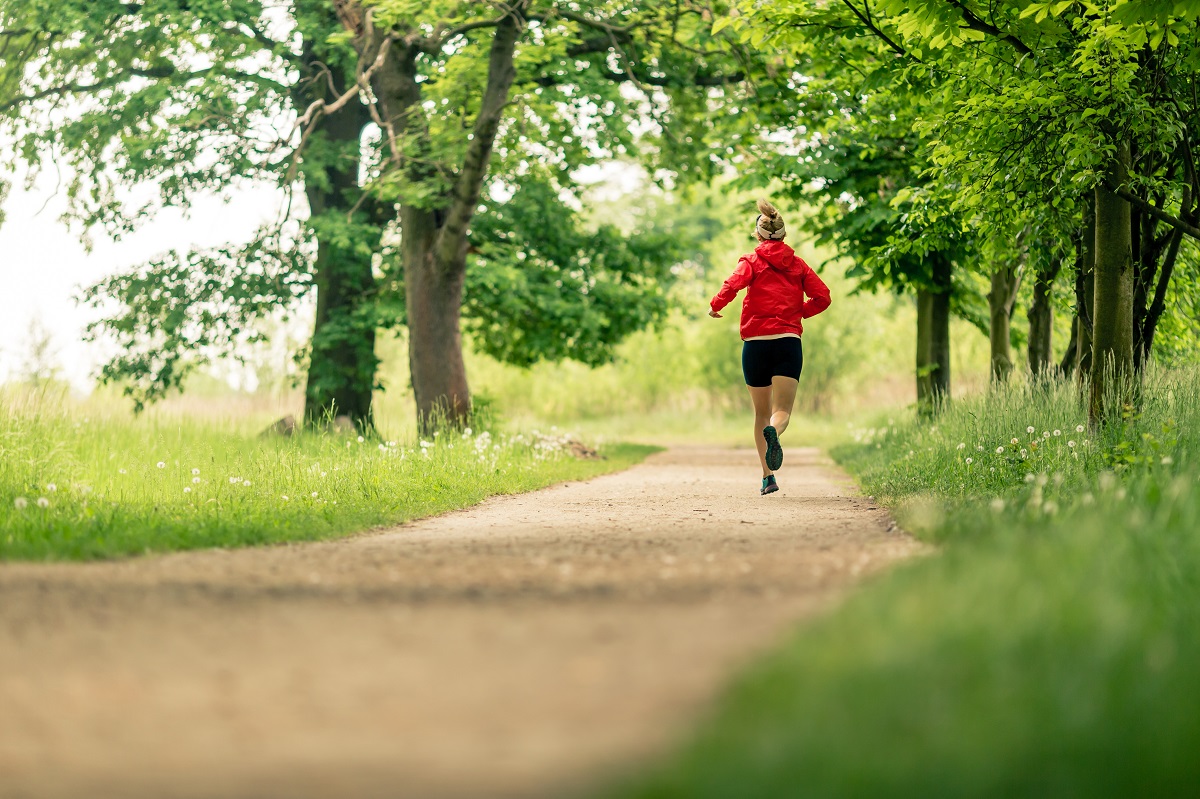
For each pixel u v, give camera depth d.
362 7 35.31
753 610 8.15
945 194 22.75
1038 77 19.69
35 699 6.22
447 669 6.72
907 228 27.36
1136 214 21.20
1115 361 19.23
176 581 9.97
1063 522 10.71
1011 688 5.60
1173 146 20.02
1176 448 16.25
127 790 4.87
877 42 26.47
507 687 6.30
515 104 32.88
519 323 46.72
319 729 5.65
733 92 37.75
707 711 5.57
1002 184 21.11
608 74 40.84
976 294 37.22
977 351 59.22
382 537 14.05
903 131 32.12
